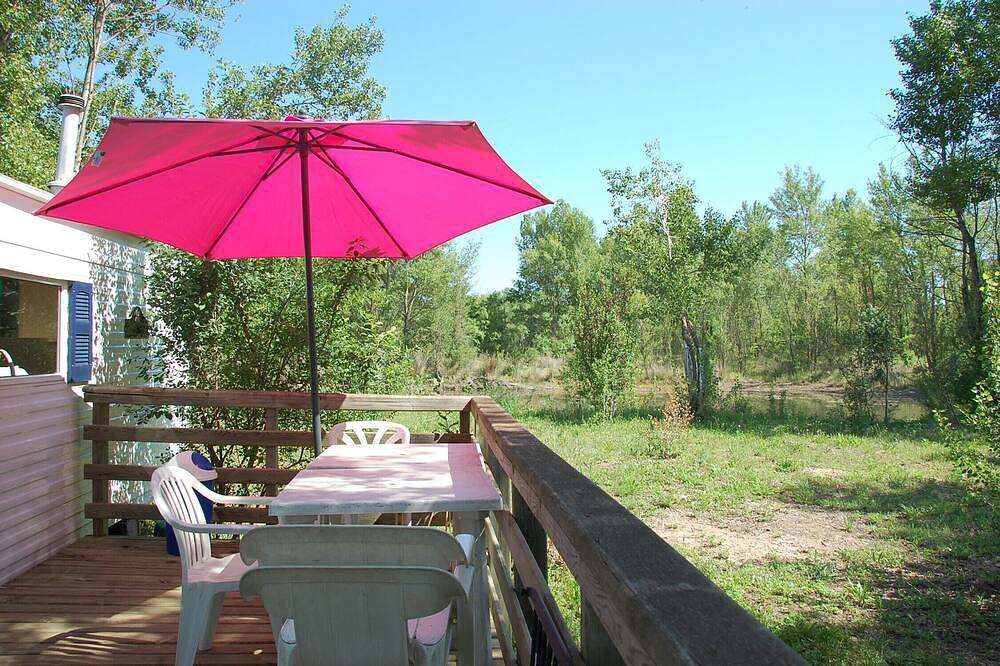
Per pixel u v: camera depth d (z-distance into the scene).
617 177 17.25
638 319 17.14
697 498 8.18
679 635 0.82
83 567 4.14
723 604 0.93
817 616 4.70
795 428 14.16
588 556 1.28
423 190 3.43
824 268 27.81
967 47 14.23
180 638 2.68
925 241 17.08
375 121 2.49
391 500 2.54
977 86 14.05
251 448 6.15
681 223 17.06
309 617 1.89
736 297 29.14
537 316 44.34
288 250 4.17
